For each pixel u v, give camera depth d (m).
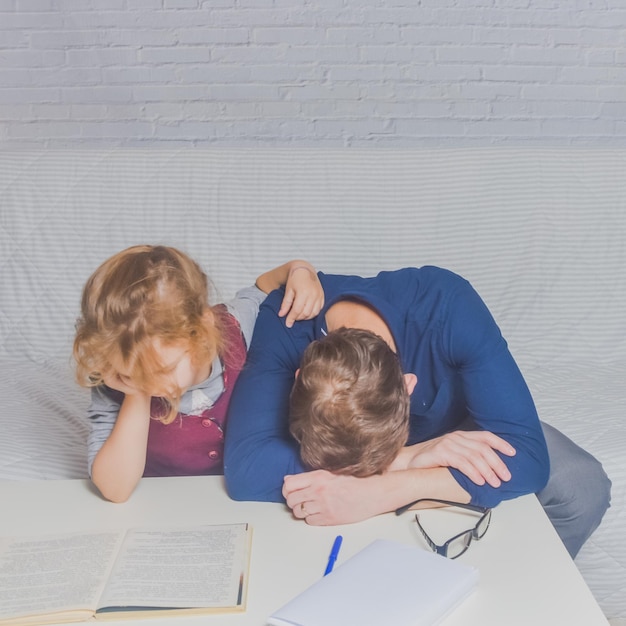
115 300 1.08
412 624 0.86
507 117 2.90
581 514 1.41
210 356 1.13
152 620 0.92
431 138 2.90
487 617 0.91
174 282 1.11
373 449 1.08
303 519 1.13
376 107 2.89
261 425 1.24
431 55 2.86
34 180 2.27
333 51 2.85
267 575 1.00
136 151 2.30
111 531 1.10
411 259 2.21
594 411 1.81
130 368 1.09
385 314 1.34
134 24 2.82
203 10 2.81
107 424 1.29
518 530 1.09
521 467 1.18
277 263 2.21
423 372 1.33
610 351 2.17
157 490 1.23
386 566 0.96
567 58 2.87
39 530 1.12
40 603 0.94
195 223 2.23
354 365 1.07
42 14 2.81
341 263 2.21
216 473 1.48
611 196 2.26
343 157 2.28
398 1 2.81
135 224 2.24
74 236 2.24
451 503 1.14
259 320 1.44
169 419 1.18
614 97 2.90
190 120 2.89
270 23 2.82
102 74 2.86
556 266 2.21
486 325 1.32
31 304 2.21
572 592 0.95
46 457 1.64
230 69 2.86
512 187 2.25
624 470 1.62
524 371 2.10
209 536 1.07
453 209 2.23
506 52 2.86
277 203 2.24
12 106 2.88
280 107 2.88
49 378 2.08
